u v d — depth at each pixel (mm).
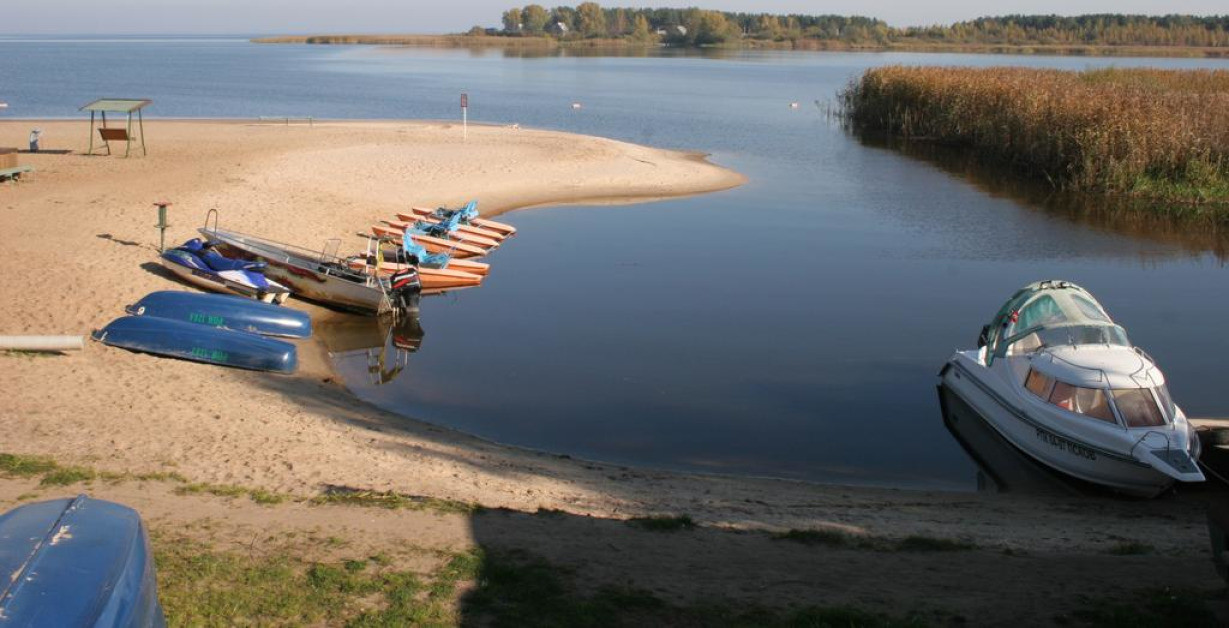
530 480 12625
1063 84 49219
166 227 24188
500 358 19219
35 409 13500
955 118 50750
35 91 69375
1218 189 35781
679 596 8461
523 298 23516
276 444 12961
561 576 8773
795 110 66062
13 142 37969
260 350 17188
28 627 5098
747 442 15359
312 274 21578
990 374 16203
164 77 88500
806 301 23297
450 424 15742
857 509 12281
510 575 8648
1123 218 33281
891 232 30859
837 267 26547
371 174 34469
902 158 46125
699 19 192250
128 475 11141
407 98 69875
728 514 11617
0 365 15289
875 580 9109
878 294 23969
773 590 8727
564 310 22516
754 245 28922
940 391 17719
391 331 20812
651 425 15969
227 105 62219
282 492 11031
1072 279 25672
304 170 33844
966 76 54469
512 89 79562
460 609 7969
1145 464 13078
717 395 17359
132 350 16984
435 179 34781
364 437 13906
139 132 42625
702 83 89875
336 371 18109
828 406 16953
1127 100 40375
